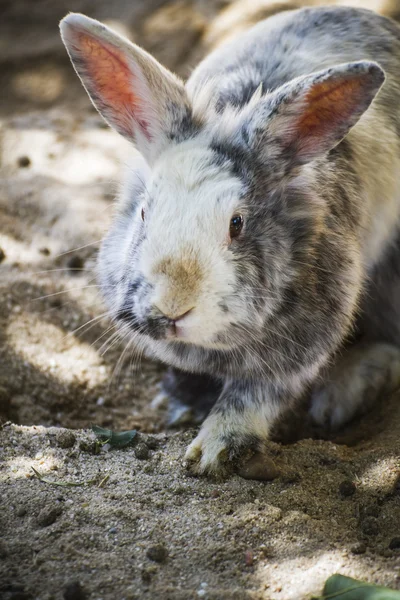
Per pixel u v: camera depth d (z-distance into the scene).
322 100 5.30
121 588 4.37
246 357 5.68
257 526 4.85
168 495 5.20
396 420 6.24
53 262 7.85
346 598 4.19
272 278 5.26
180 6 11.79
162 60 11.06
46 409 6.91
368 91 5.14
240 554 4.64
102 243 6.09
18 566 4.51
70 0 12.62
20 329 7.25
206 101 5.64
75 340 7.36
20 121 10.05
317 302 5.65
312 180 5.67
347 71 4.99
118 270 5.68
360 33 6.74
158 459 5.59
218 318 4.94
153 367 7.46
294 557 4.63
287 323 5.55
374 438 6.09
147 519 4.91
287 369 5.75
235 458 5.58
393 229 6.67
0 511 4.93
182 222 4.88
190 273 4.79
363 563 4.57
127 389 7.23
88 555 4.59
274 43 6.60
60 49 11.69
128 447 5.75
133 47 5.39
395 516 5.07
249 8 11.24
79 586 4.30
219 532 4.80
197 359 5.90
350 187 6.04
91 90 5.75
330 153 6.00
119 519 4.88
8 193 8.55
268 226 5.26
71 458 5.55
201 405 6.84
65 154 9.29
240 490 5.29
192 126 5.51
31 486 5.18
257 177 5.25
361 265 6.20
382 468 5.48
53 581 4.39
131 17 11.88
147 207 5.13
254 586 4.42
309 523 4.90
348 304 5.89
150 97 5.49
